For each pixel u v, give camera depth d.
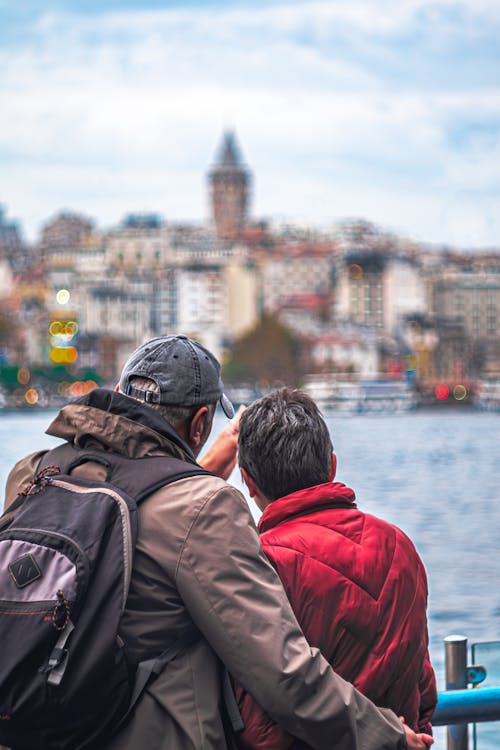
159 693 4.93
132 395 5.59
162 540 4.98
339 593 5.34
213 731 4.97
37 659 4.70
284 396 5.78
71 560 4.79
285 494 5.67
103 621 4.79
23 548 4.82
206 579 4.92
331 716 4.91
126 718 4.90
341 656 5.35
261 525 5.64
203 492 5.06
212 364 5.71
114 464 5.19
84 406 5.38
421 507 77.06
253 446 5.67
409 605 5.45
